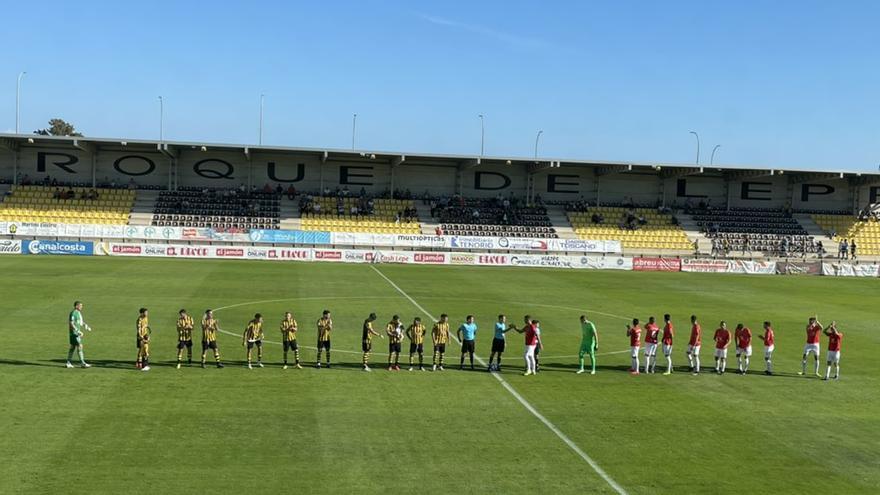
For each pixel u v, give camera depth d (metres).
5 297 37.91
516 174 83.44
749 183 85.81
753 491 16.02
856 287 58.97
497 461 17.28
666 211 82.19
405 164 81.94
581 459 17.61
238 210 73.81
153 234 65.75
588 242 72.00
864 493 16.11
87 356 26.16
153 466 16.17
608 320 39.16
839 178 82.62
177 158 77.25
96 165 76.38
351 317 36.72
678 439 19.42
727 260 69.56
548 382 25.28
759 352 31.97
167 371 24.61
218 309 37.38
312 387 23.36
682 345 33.34
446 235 73.44
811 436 20.09
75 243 61.69
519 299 45.69
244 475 15.86
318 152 74.44
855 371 28.72
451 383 24.62
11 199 70.50
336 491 15.20
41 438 17.61
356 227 74.12
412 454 17.53
